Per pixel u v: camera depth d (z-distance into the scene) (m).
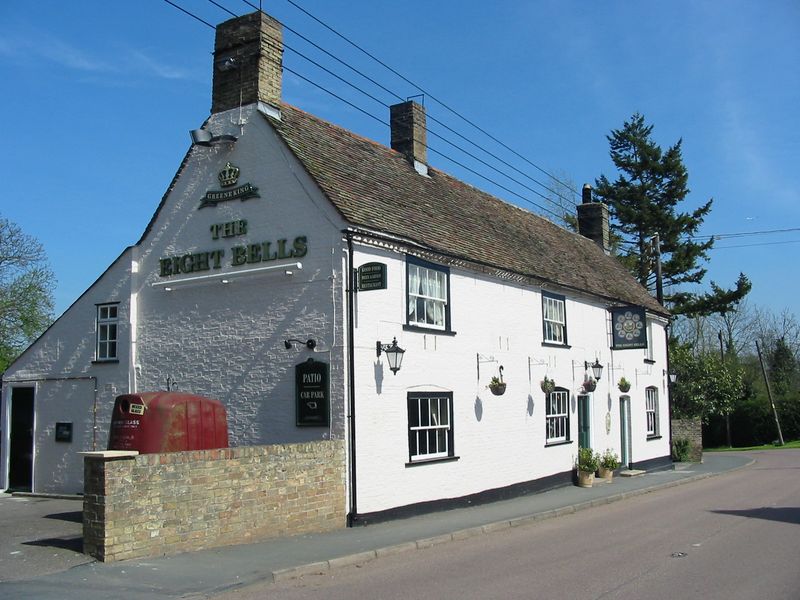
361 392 14.07
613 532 13.56
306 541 11.97
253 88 16.00
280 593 8.84
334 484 13.43
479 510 16.27
